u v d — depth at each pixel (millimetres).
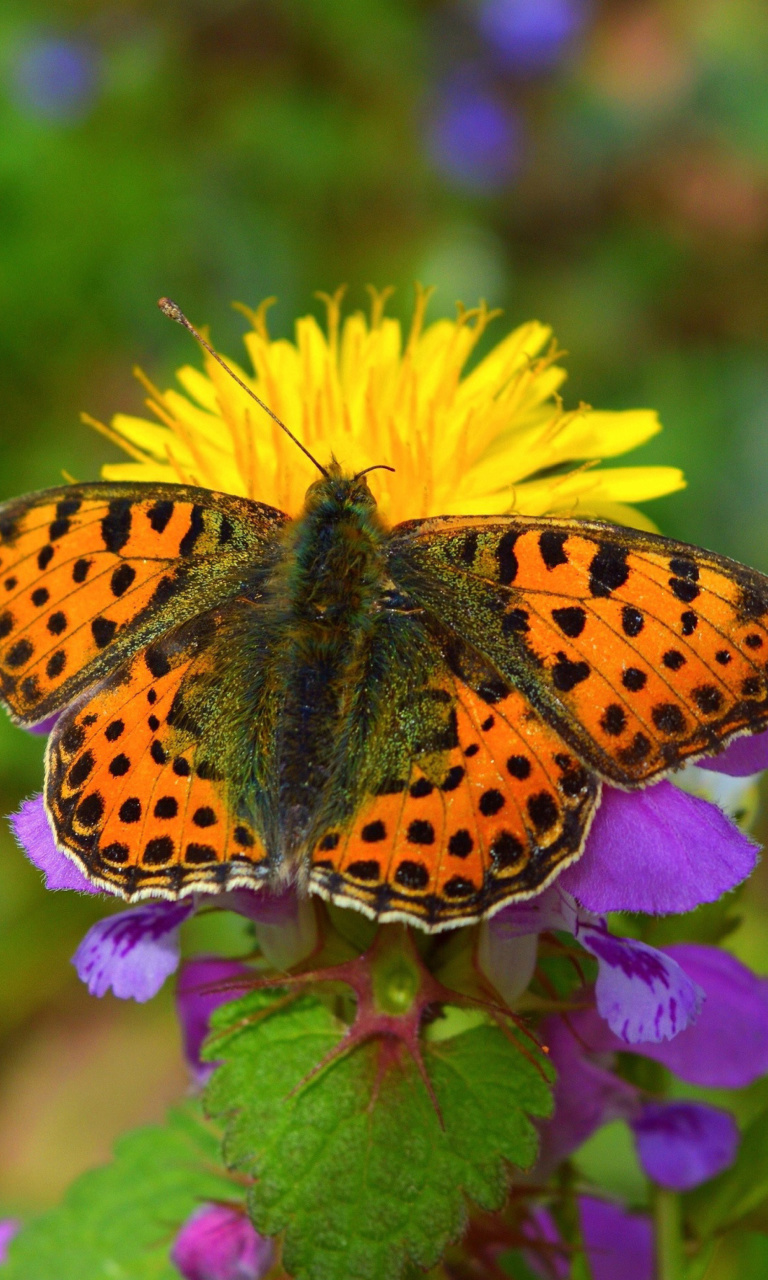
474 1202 202
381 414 215
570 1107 214
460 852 200
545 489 213
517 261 475
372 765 203
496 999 205
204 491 211
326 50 496
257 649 209
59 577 209
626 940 203
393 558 208
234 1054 205
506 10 513
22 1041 351
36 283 425
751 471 412
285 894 206
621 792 203
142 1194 227
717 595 201
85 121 459
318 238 457
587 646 203
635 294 457
